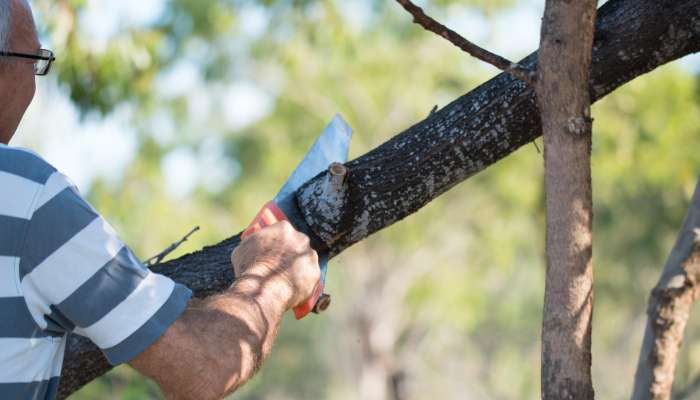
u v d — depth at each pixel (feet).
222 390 10.12
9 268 9.68
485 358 161.89
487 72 100.53
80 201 9.98
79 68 30.83
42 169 9.92
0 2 10.46
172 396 10.18
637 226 102.06
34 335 9.86
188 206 84.79
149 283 10.03
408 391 134.51
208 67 90.38
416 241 114.62
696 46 14.10
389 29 97.86
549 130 11.50
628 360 153.48
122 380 33.04
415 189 14.29
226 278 15.28
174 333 9.98
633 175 84.02
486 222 112.47
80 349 15.26
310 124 108.68
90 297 9.78
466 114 14.39
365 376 128.88
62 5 30.27
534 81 11.67
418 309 126.41
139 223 76.13
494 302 144.77
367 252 124.36
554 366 11.61
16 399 9.81
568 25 11.22
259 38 87.56
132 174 76.38
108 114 32.30
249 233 12.42
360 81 101.60
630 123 72.02
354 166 14.35
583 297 11.53
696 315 129.59
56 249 9.75
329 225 13.89
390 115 105.91
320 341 174.81
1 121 10.66
